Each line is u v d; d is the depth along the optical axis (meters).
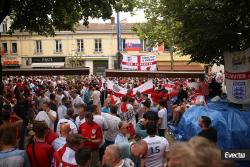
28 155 6.12
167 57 58.25
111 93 16.59
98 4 17.62
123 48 59.88
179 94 18.47
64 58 60.28
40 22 18.22
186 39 13.14
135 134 8.17
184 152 1.65
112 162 5.36
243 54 11.12
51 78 43.91
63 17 18.38
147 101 12.44
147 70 20.12
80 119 10.08
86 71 19.23
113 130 9.72
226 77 12.10
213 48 12.91
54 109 13.10
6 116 8.65
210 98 16.05
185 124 11.70
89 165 5.19
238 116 10.12
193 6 12.47
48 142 6.92
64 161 5.70
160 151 6.67
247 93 11.02
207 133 7.29
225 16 11.68
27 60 60.34
